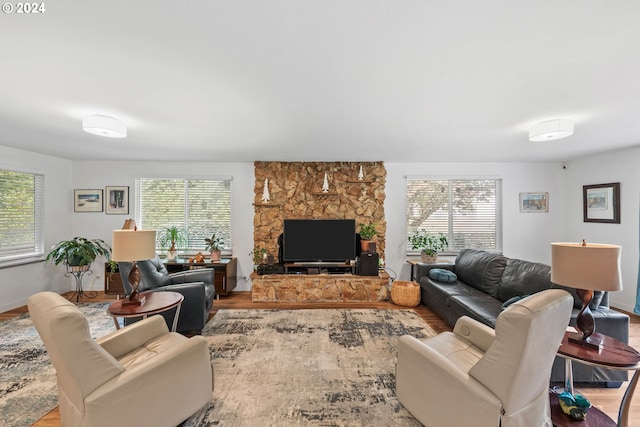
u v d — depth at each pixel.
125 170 4.79
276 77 1.78
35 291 4.13
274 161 4.80
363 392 2.07
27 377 2.26
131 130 2.93
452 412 1.50
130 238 2.34
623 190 3.91
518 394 1.33
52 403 1.97
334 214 4.84
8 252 3.86
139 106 2.25
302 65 1.63
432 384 1.61
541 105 2.24
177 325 2.94
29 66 1.63
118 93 2.00
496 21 1.25
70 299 4.27
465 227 4.95
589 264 1.58
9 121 2.62
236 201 4.85
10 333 3.05
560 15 1.21
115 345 1.86
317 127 2.83
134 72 1.71
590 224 4.39
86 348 1.39
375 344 2.83
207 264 4.35
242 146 3.66
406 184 4.91
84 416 1.36
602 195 4.19
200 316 3.03
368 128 2.87
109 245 4.77
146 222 4.85
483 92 2.00
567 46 1.44
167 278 3.33
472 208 4.95
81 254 4.04
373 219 4.86
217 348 2.73
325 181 4.77
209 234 4.90
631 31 1.31
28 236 4.10
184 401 1.70
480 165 4.89
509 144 3.57
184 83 1.85
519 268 3.06
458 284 3.80
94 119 2.40
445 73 1.73
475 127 2.83
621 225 3.94
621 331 2.12
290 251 4.49
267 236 4.80
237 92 1.99
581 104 2.22
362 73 1.73
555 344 1.39
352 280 4.30
